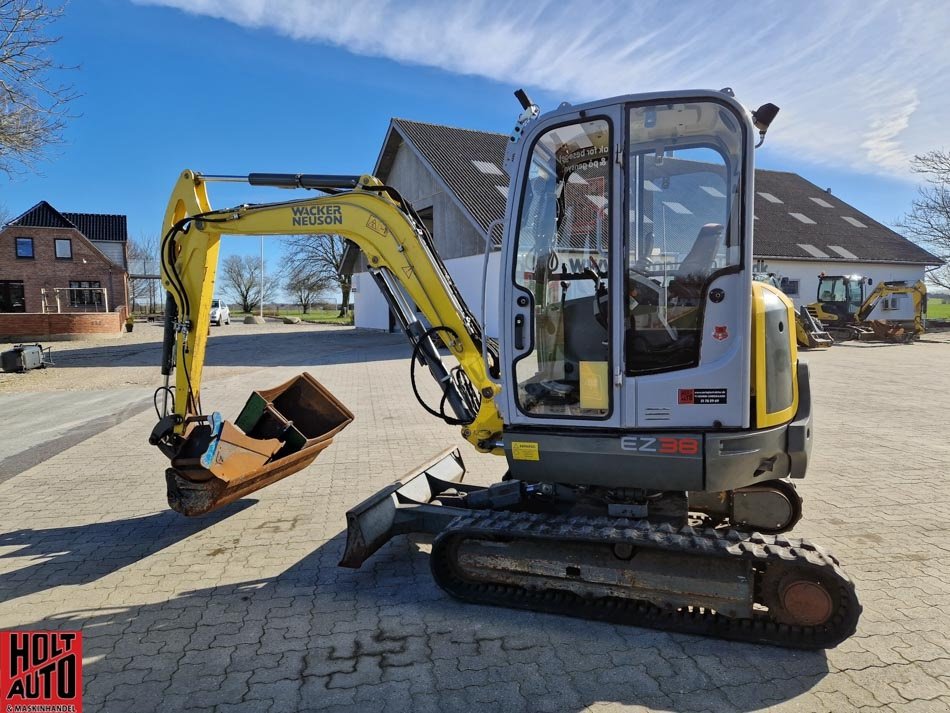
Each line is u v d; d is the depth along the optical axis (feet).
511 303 11.89
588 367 11.57
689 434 10.62
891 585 12.51
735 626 10.69
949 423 26.89
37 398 37.81
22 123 39.29
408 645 10.80
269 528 16.37
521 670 10.00
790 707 8.97
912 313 72.90
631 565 10.94
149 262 219.20
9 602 12.59
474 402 14.52
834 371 43.96
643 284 11.03
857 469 20.08
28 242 119.96
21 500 18.81
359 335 88.94
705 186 10.91
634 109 10.75
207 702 9.38
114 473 21.58
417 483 15.43
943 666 9.87
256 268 210.18
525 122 11.94
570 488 12.96
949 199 95.50
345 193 14.53
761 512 13.73
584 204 12.43
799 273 89.40
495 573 12.01
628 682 9.64
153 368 52.08
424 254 13.91
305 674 10.03
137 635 11.31
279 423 17.24
